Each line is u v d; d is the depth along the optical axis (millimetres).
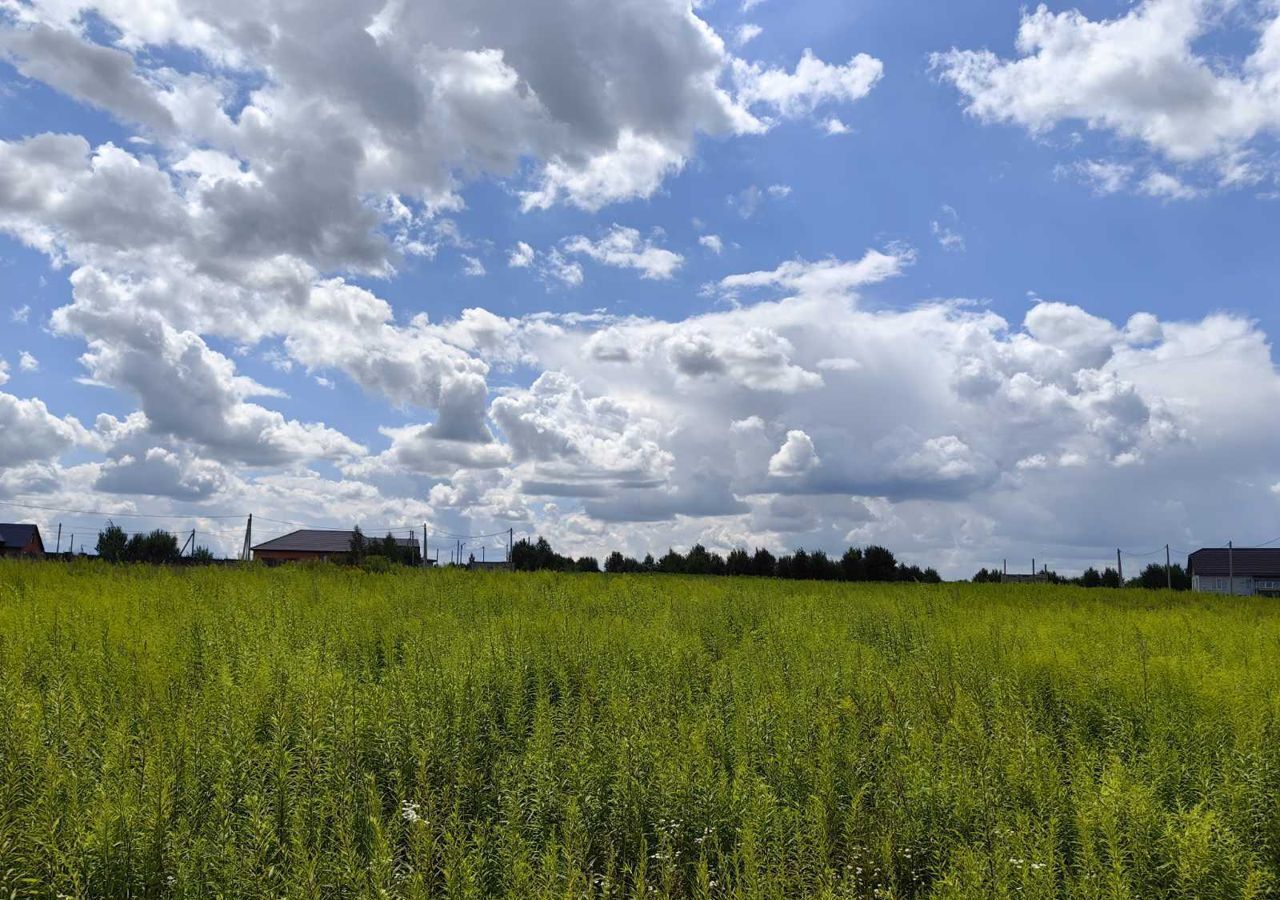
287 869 4988
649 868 5719
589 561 57031
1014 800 6039
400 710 7242
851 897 4820
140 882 4836
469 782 6488
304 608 13555
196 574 19656
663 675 9367
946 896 4664
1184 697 8422
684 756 6316
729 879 4941
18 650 8852
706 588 22344
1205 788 6281
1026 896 4707
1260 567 77500
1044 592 27812
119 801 5133
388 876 4777
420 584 18703
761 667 9750
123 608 12133
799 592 23016
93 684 7820
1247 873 5047
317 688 7195
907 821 5855
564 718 7543
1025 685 9484
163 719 6695
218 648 9734
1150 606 23594
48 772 5426
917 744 6867
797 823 5668
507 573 26047
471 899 4734
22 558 22188
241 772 5824
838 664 10219
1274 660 10641
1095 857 5035
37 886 4727
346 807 5484
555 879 4836
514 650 9641
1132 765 6832
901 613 16328
